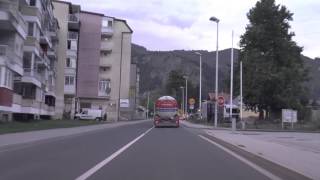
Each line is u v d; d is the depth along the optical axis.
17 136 32.25
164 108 64.25
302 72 82.25
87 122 72.06
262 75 78.81
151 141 31.38
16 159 19.11
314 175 14.48
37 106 64.38
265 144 28.88
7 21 47.25
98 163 17.61
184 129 55.94
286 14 83.69
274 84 79.56
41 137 32.25
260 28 82.06
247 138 35.81
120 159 19.22
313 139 38.50
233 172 15.80
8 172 14.90
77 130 45.12
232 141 31.64
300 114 81.81
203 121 90.25
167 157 20.48
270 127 66.00
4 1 48.12
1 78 46.75
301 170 15.63
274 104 81.56
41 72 71.94
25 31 56.19
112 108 111.38
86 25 108.25
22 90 60.50
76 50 97.19
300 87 81.19
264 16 83.62
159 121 63.91
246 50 83.31
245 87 80.69
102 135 38.56
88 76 108.06
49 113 76.75
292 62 82.44
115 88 112.00
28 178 13.55
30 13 59.84
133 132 45.09
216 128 60.62
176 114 64.12
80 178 13.55
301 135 46.31
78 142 29.77
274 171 16.25
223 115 84.69
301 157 20.47
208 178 14.13
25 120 58.53
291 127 65.50
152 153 22.28
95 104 109.50
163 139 34.00
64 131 41.84
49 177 13.76
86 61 107.88
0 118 50.22
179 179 13.77
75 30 99.31
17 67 52.75
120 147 25.72
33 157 19.98
